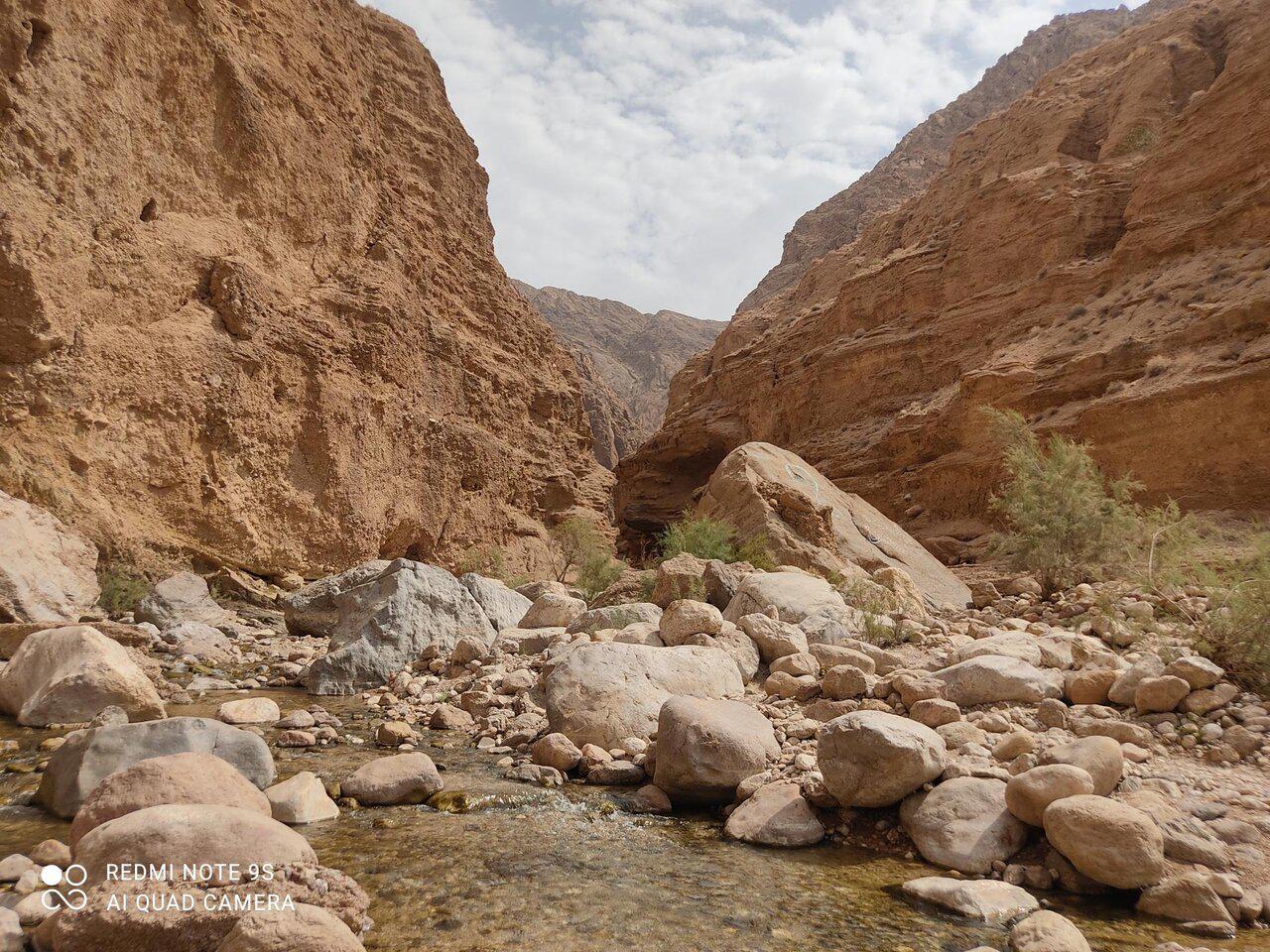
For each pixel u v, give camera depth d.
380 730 6.53
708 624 8.06
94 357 16.22
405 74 37.75
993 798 4.30
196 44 20.44
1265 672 5.73
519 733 6.58
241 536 19.19
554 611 11.36
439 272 35.16
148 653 10.47
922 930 3.36
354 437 24.08
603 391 126.19
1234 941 3.24
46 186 15.44
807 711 6.51
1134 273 29.33
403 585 9.98
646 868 4.02
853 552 14.28
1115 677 5.88
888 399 39.44
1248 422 20.20
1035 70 103.50
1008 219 36.84
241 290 20.31
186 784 3.68
